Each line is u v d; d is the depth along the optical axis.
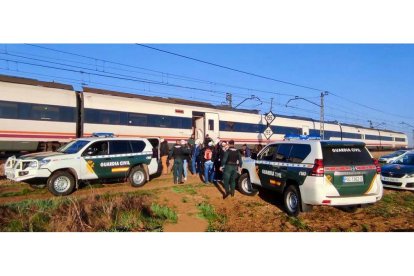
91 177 9.56
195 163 14.38
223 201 8.78
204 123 24.31
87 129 17.25
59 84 16.91
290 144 7.82
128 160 10.34
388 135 53.19
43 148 15.70
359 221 6.97
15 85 14.92
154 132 20.61
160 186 10.77
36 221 6.10
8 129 14.49
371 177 6.83
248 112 30.08
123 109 18.97
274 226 6.61
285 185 7.62
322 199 6.48
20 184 10.58
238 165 9.25
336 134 40.50
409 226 6.70
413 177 10.52
